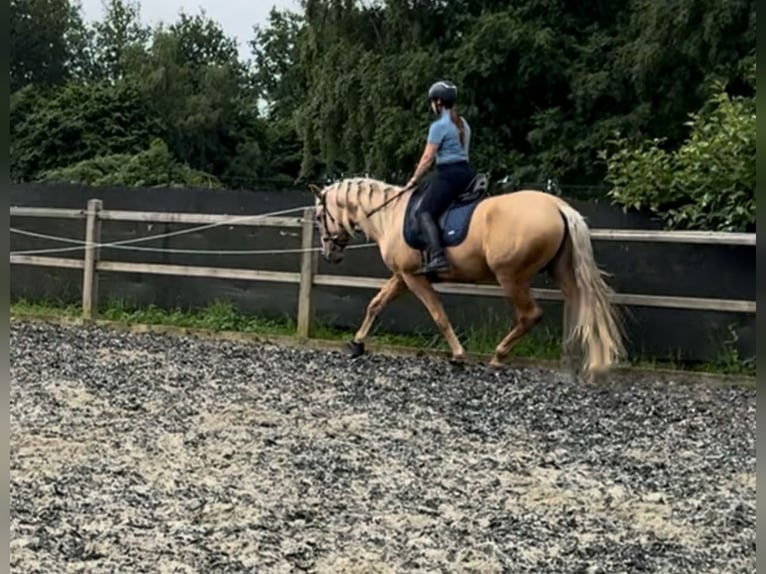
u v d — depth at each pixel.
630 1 18.88
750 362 7.91
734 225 8.04
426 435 5.68
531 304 7.57
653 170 8.30
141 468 4.85
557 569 3.62
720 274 8.05
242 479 4.70
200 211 10.19
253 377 7.39
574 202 8.67
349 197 8.27
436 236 7.59
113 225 10.50
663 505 4.44
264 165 39.22
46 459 4.95
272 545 3.80
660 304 7.98
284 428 5.77
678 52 17.23
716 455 5.37
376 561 3.66
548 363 8.11
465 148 7.73
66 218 10.64
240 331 9.60
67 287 10.76
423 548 3.81
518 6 19.47
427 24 19.83
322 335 9.38
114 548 3.73
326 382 7.26
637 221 8.48
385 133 18.98
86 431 5.57
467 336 8.98
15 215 10.86
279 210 9.83
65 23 48.75
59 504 4.24
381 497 4.46
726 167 8.04
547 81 18.80
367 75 19.62
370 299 9.45
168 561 3.61
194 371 7.58
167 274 10.16
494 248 7.37
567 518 4.23
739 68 15.64
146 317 10.16
